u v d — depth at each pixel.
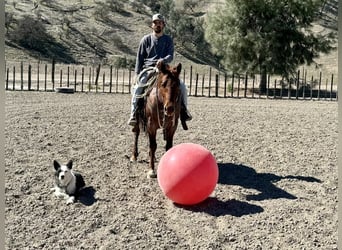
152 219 6.64
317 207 7.26
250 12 33.97
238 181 8.53
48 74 34.28
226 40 34.09
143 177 8.56
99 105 17.64
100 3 68.38
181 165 6.93
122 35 59.88
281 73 32.88
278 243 6.04
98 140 11.30
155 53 8.89
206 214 6.87
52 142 10.84
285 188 8.16
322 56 52.12
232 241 6.07
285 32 33.03
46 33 53.78
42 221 6.50
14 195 7.34
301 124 14.90
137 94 8.77
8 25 51.94
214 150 10.77
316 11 34.47
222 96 25.08
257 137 12.38
